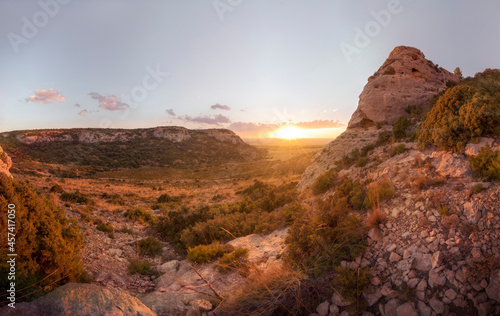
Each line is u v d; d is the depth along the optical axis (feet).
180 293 18.22
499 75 52.37
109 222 46.42
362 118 65.87
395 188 21.53
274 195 44.42
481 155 18.16
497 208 14.15
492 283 11.35
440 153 24.25
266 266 19.54
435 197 16.99
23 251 14.92
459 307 11.46
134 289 20.93
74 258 18.74
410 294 12.38
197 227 34.09
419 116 52.80
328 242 16.52
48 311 11.57
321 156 61.98
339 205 20.65
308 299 13.99
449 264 12.65
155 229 43.73
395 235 15.67
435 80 68.49
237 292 15.58
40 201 17.52
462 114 23.58
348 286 13.47
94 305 12.16
